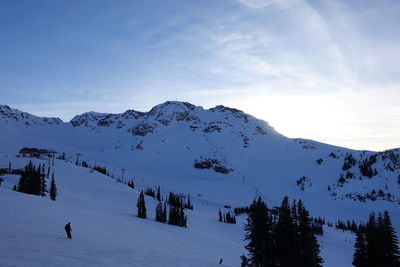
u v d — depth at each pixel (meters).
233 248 97.44
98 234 55.72
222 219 182.50
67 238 43.59
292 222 54.31
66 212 73.88
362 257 53.25
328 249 146.88
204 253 73.06
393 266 50.22
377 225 53.38
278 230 54.03
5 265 26.38
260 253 57.66
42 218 55.31
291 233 53.38
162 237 78.62
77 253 35.94
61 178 185.50
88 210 89.81
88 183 190.88
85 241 44.56
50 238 41.56
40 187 114.62
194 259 47.88
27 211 58.56
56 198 113.62
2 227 41.88
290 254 52.59
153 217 132.25
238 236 133.75
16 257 29.52
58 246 37.75
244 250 98.38
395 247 51.28
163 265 38.66
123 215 111.44
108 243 47.44
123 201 162.50
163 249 58.88
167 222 124.00
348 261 123.81
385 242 51.25
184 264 41.69
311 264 56.00
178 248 68.31
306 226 60.41
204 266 42.72
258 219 58.66
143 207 120.69
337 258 127.44
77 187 171.88
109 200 157.88
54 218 59.00
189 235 100.56
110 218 86.12
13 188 116.75
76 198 130.50
